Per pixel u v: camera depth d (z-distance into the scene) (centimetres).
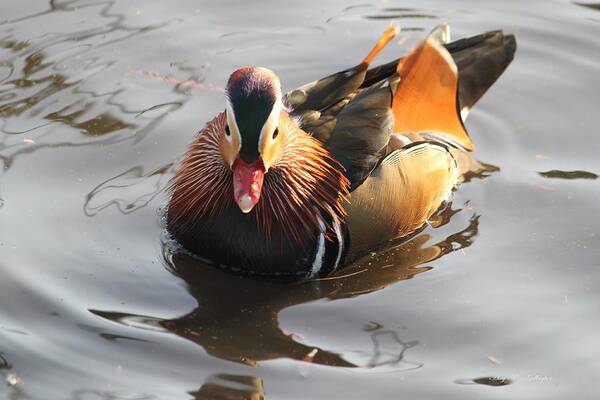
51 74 1563
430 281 1207
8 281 1173
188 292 1184
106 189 1345
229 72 1595
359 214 1249
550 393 1025
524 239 1271
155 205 1320
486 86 1474
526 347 1091
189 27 1692
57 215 1290
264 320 1141
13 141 1420
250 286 1212
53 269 1199
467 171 1409
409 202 1288
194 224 1238
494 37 1481
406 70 1362
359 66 1330
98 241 1253
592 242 1257
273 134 1162
